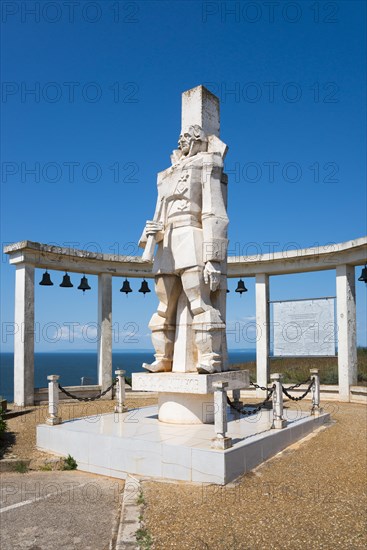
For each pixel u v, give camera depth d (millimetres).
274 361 20516
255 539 4941
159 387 8828
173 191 9516
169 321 9711
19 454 8859
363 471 7215
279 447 8430
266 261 15812
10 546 5078
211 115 10016
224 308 9430
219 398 7129
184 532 5141
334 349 14711
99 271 15844
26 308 13898
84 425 9039
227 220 9234
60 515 5918
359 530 5109
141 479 7195
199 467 6934
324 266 15164
